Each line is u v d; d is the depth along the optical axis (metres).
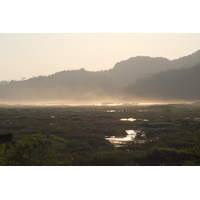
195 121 31.67
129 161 11.61
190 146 14.62
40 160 11.01
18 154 10.47
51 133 22.64
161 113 49.22
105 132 23.47
